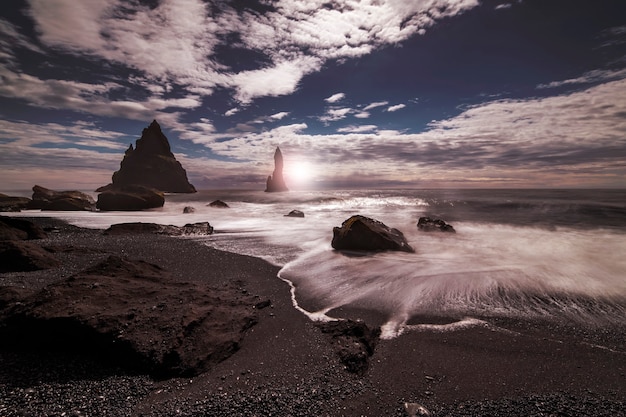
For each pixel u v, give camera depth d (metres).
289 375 4.91
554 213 29.53
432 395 4.48
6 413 3.91
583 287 9.07
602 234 18.83
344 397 4.41
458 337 6.27
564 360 5.41
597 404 4.25
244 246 15.45
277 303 8.05
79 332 5.25
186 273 10.52
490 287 9.11
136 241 15.91
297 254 13.68
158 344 5.21
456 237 18.36
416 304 7.96
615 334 6.34
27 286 8.10
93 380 4.64
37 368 4.81
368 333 6.16
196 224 21.06
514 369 5.14
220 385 4.64
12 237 14.26
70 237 16.44
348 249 14.62
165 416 3.96
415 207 41.50
